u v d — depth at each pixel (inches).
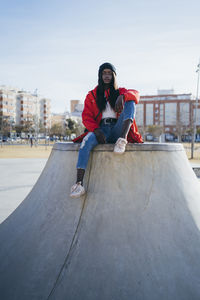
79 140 120.5
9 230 108.5
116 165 100.0
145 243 86.0
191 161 695.1
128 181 98.0
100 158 101.8
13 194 278.2
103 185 98.0
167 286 77.3
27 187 317.7
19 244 96.0
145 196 96.0
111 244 85.4
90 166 102.4
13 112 2967.5
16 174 428.5
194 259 86.0
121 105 97.8
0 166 544.1
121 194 95.7
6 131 2409.0
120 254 83.2
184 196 102.2
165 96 3442.4
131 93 101.3
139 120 3422.7
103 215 92.0
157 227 90.3
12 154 912.9
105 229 89.0
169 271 80.9
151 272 79.9
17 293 78.1
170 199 98.2
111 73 111.9
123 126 98.6
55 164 116.2
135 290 75.7
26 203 121.0
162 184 100.1
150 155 103.3
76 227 91.8
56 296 75.4
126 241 86.0
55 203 102.1
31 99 3181.6
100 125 117.3
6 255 93.8
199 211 101.6
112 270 79.7
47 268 83.4
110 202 94.4
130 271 79.7
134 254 83.4
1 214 199.2
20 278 82.7
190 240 90.7
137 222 90.4
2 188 311.3
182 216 96.0
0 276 85.6
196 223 96.5
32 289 78.4
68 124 3048.7
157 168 102.7
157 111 3351.4
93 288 76.2
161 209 94.6
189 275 81.2
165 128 3289.9
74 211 96.0
